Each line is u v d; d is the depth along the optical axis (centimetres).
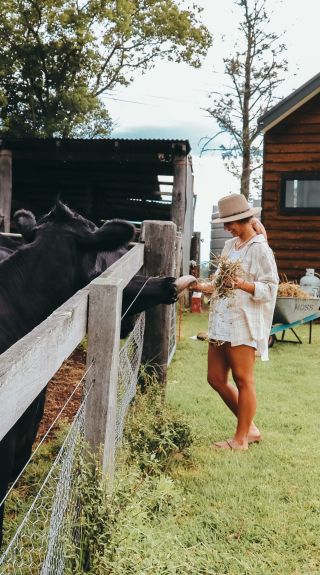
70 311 189
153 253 435
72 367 615
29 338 150
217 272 402
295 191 1406
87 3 2569
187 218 1347
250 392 412
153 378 442
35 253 266
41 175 1603
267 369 701
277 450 414
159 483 300
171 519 286
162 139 1170
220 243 2016
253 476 368
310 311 885
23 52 2492
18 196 1827
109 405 233
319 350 848
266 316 411
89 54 2570
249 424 416
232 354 411
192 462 386
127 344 323
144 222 436
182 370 668
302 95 1309
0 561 137
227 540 292
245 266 410
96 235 272
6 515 293
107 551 211
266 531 300
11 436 224
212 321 426
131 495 258
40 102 2611
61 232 275
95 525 216
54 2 2434
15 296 253
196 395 550
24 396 139
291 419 491
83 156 1271
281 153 1388
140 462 342
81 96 2555
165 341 451
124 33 2620
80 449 221
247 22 1977
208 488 344
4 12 2491
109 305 226
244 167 2080
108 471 242
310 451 416
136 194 1755
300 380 646
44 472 337
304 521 311
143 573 213
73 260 273
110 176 1574
